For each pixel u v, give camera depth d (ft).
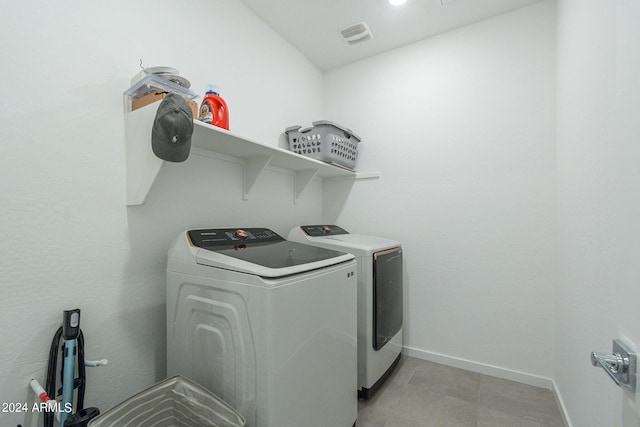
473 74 7.05
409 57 7.89
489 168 6.85
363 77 8.62
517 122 6.56
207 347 3.75
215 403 3.26
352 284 4.83
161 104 3.32
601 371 3.37
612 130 3.01
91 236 3.74
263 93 6.80
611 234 3.01
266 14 6.63
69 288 3.54
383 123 8.27
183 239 4.24
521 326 6.51
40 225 3.29
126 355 4.13
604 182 3.24
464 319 7.11
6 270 3.05
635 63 2.42
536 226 6.37
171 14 4.75
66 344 3.28
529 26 6.45
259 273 3.28
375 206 8.36
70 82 3.53
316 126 7.11
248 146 5.11
